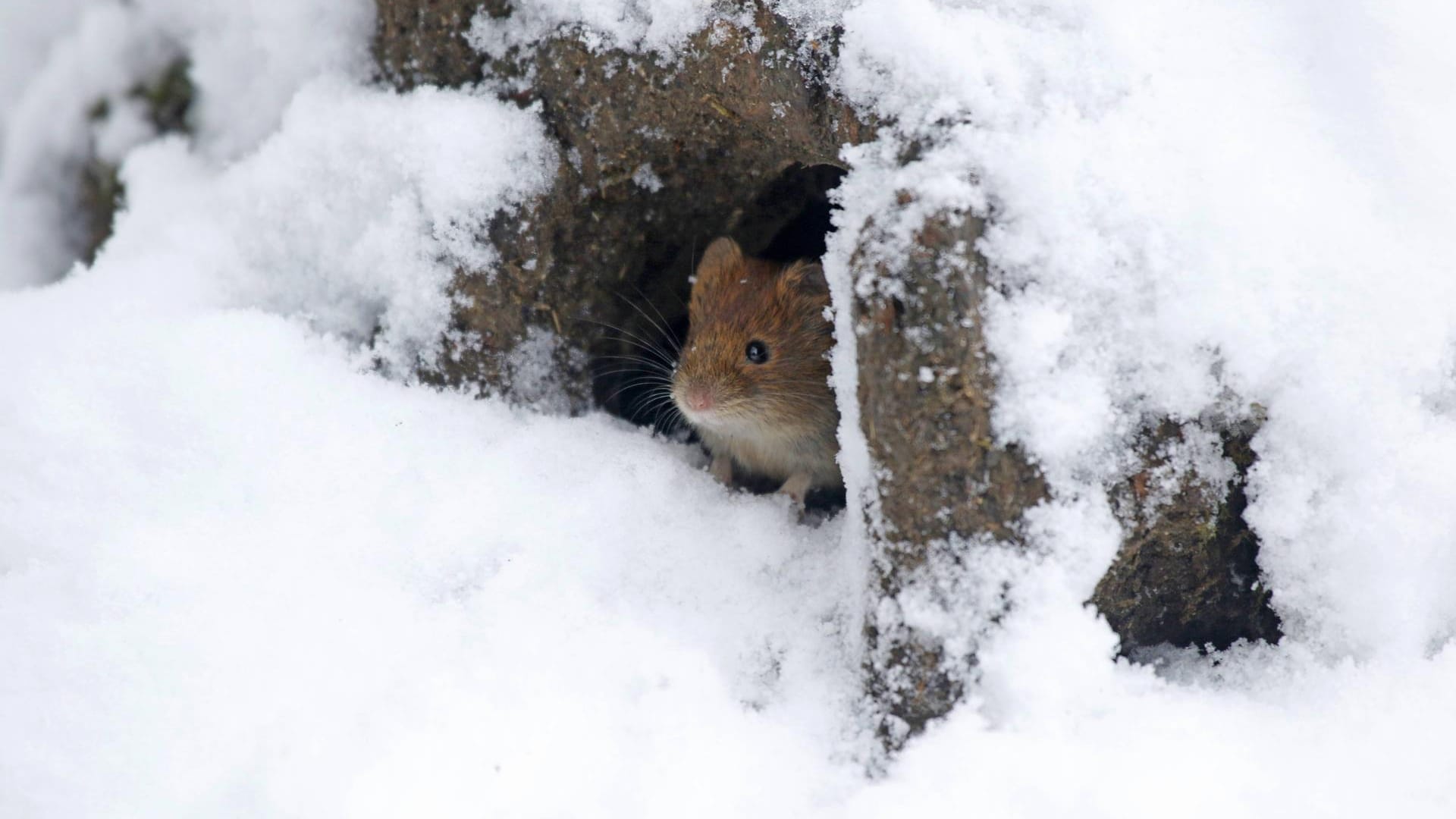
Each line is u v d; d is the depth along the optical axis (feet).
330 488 18.02
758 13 16.65
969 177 14.53
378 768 14.25
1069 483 14.76
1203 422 15.21
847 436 15.92
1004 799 13.55
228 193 22.88
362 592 16.62
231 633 15.74
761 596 17.42
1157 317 14.74
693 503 19.02
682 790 14.33
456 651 15.87
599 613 16.72
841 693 15.65
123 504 17.38
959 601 14.62
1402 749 13.89
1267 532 15.24
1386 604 14.44
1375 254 14.61
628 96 18.19
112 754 14.35
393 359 20.29
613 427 20.90
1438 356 14.58
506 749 14.62
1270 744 14.10
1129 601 15.81
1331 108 15.26
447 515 17.83
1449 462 14.51
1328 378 14.48
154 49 26.17
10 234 27.50
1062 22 15.37
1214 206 14.58
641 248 21.44
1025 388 14.38
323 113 21.30
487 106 19.34
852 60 15.92
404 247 19.60
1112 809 13.29
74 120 26.94
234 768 14.39
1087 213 14.58
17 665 15.05
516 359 20.15
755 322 22.68
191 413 18.69
